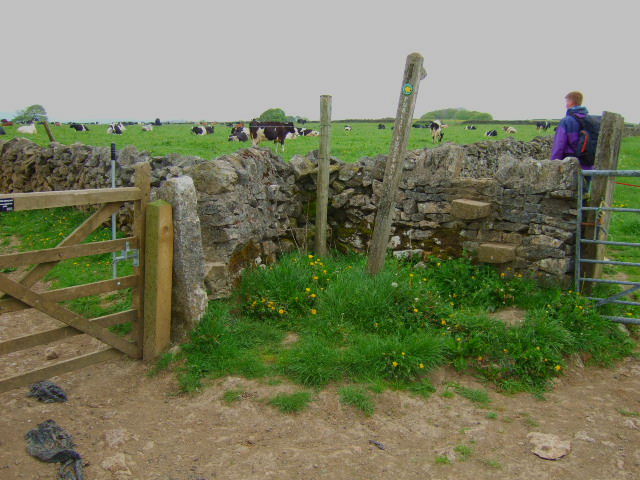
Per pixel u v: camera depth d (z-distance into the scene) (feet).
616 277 21.98
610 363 15.65
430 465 10.46
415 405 12.83
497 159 41.29
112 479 9.74
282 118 191.83
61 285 20.29
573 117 20.21
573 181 18.07
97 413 12.16
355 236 23.90
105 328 13.89
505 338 15.39
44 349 15.96
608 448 11.19
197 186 17.34
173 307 15.10
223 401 12.71
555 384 14.32
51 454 10.17
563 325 16.47
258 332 16.19
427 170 21.65
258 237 20.25
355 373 13.92
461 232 21.12
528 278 19.27
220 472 10.02
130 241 13.96
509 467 10.46
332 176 23.91
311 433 11.44
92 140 86.38
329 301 17.34
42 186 35.78
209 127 127.95
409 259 22.33
